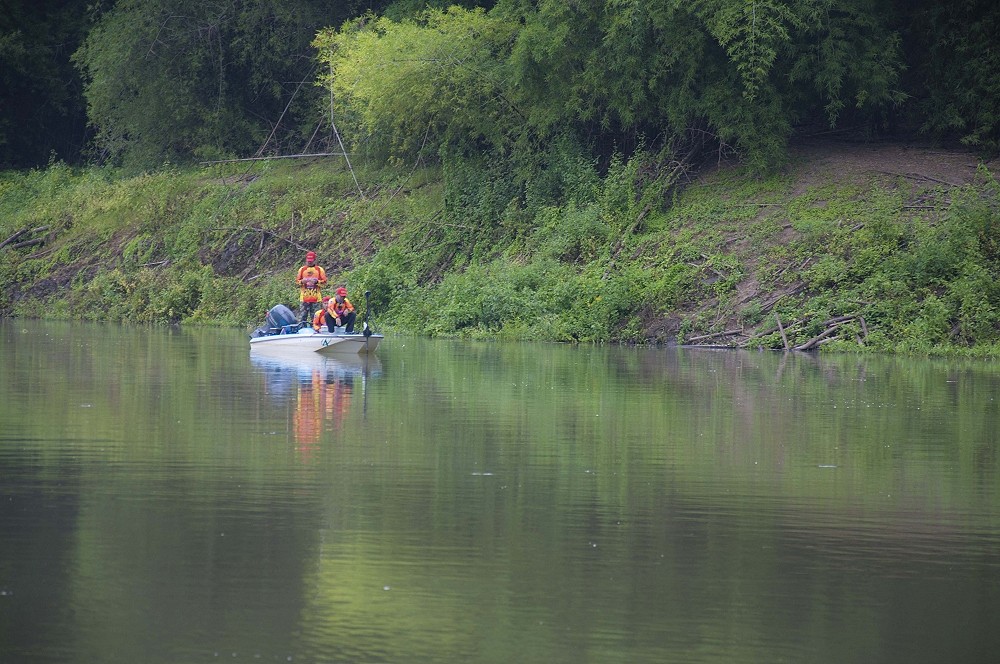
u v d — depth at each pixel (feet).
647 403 252.21
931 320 393.70
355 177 588.50
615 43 489.26
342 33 602.85
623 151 534.78
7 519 141.59
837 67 470.39
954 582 122.62
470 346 419.74
